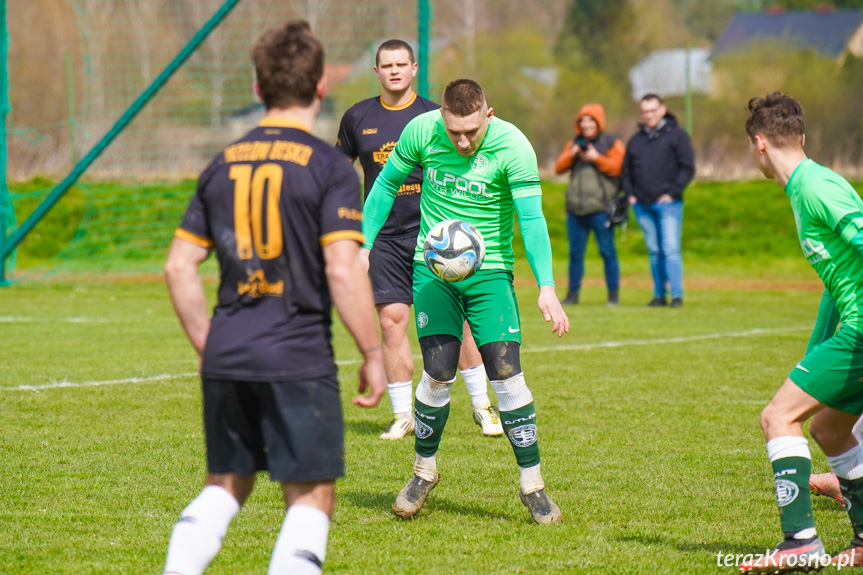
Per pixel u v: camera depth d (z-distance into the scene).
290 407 9.23
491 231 14.06
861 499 11.87
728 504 14.57
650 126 41.97
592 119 42.62
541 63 101.56
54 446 18.12
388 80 20.22
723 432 19.53
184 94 76.75
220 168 9.59
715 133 85.06
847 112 79.19
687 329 35.94
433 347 13.88
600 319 39.03
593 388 24.38
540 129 96.56
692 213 69.12
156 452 17.72
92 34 77.62
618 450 18.00
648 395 23.44
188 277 9.65
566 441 18.73
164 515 13.88
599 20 101.25
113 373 26.34
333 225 9.17
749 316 40.00
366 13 86.06
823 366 11.18
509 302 13.88
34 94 95.06
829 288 11.56
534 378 25.84
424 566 11.75
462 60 103.12
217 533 9.65
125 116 47.88
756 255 64.50
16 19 97.38
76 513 13.94
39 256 63.56
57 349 30.62
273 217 9.30
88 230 64.75
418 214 19.86
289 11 84.19
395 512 13.88
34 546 12.41
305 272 9.38
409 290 19.94
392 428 19.52
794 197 11.52
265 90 9.75
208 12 84.88
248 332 9.33
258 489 15.38
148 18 83.94
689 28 117.31
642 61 98.69
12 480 15.70
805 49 85.38
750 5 117.00
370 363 9.34
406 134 14.59
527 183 13.78
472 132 13.31
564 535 13.06
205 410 9.65
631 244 68.19
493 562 11.91
